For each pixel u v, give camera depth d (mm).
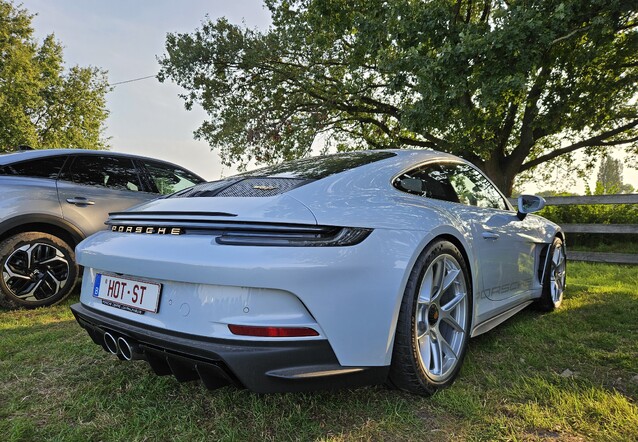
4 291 3162
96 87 24875
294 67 13328
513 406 1638
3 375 2014
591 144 11914
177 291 1449
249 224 1392
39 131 23422
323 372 1362
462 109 8719
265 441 1426
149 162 4301
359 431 1480
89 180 3750
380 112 13250
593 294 3803
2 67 19156
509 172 11945
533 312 3207
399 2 7789
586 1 6770
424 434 1460
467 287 1993
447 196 2277
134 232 1690
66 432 1500
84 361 2178
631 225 6492
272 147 14125
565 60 9297
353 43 11945
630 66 9305
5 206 3174
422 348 1716
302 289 1340
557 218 8430
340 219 1506
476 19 12031
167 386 1852
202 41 13211
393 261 1550
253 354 1295
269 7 12859
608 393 1730
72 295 3826
